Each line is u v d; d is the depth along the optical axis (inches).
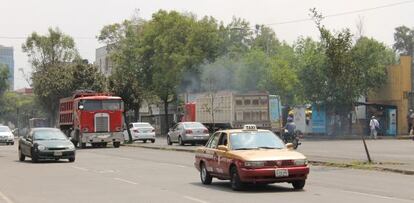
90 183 737.0
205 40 2640.3
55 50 3725.4
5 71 4557.1
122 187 685.9
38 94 3169.3
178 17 2669.8
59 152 1113.4
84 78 2748.5
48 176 840.3
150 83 2812.5
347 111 2241.6
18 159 1248.2
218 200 555.2
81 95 1797.5
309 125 2427.4
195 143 1723.7
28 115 4904.0
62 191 652.7
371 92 2377.0
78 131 1728.6
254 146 650.8
